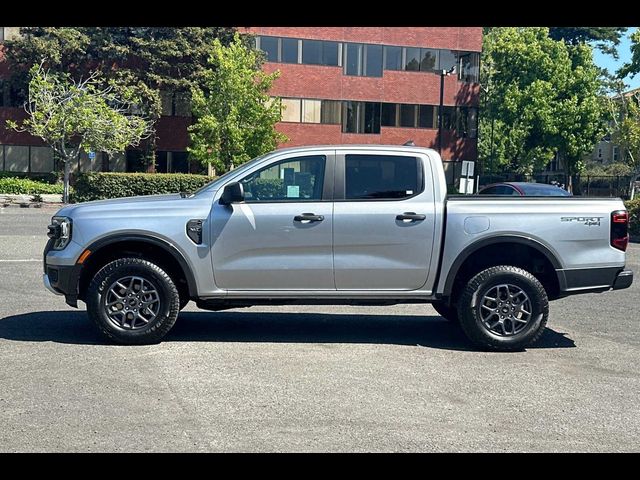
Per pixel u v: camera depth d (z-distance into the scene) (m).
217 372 6.62
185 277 7.79
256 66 40.31
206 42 40.19
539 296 7.66
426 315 9.91
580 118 50.47
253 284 7.73
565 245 7.78
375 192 7.78
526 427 5.35
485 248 8.00
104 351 7.33
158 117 39.84
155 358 7.09
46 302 10.02
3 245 16.47
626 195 51.00
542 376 6.73
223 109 38.09
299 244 7.65
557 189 18.88
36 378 6.33
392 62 44.97
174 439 4.98
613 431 5.30
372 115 44.84
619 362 7.29
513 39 52.53
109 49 38.12
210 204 7.69
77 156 37.88
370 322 9.29
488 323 7.71
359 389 6.18
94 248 7.59
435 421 5.43
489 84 56.88
